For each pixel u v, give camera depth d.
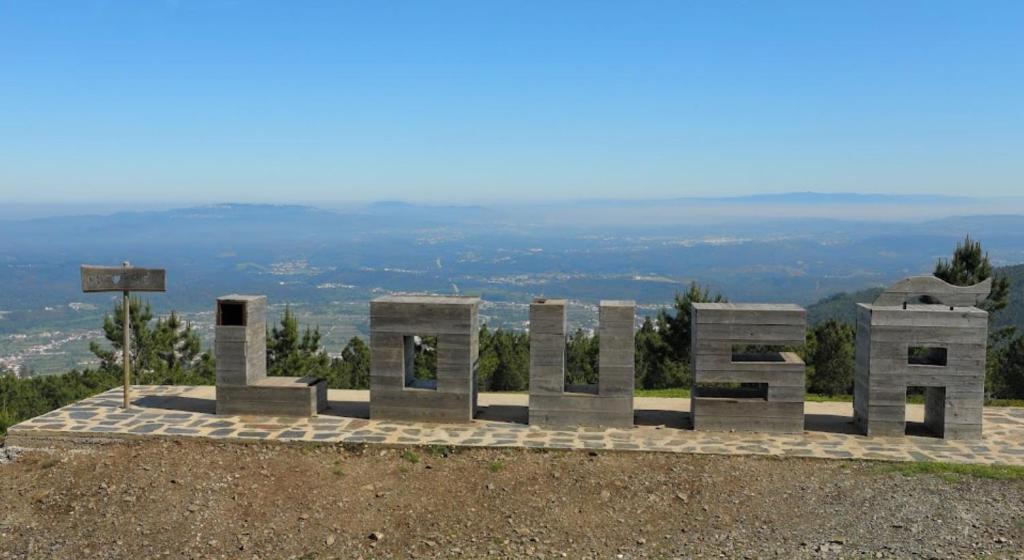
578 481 8.84
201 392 12.63
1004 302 17.66
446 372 10.75
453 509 8.26
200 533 7.82
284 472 9.10
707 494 8.47
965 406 10.12
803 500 8.26
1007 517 7.62
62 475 9.18
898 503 8.07
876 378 10.22
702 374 10.45
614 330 10.51
